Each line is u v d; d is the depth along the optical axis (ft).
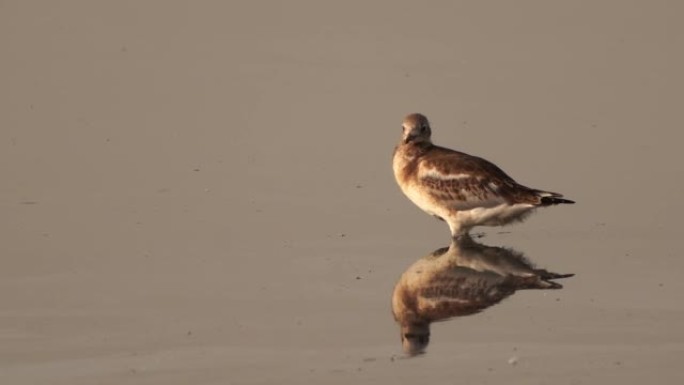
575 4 90.89
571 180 64.23
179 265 54.13
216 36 85.35
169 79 78.28
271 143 69.67
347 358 44.73
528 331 47.06
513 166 66.03
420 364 44.11
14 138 69.56
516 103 74.54
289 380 42.86
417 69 79.66
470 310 49.19
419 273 53.26
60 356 45.03
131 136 70.33
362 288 51.65
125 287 51.62
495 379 42.80
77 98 75.41
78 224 58.65
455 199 57.41
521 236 58.44
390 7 90.38
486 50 82.89
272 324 47.93
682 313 48.52
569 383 42.50
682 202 61.16
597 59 81.25
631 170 65.41
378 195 63.36
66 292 51.01
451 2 91.25
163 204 61.41
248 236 57.57
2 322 48.01
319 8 90.22
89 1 91.56
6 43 83.71
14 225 58.34
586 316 48.42
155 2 91.35
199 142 69.72
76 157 67.36
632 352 45.06
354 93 76.07
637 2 91.09
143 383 42.70
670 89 76.33
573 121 71.97
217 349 45.55
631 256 55.16
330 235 57.98
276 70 79.66
